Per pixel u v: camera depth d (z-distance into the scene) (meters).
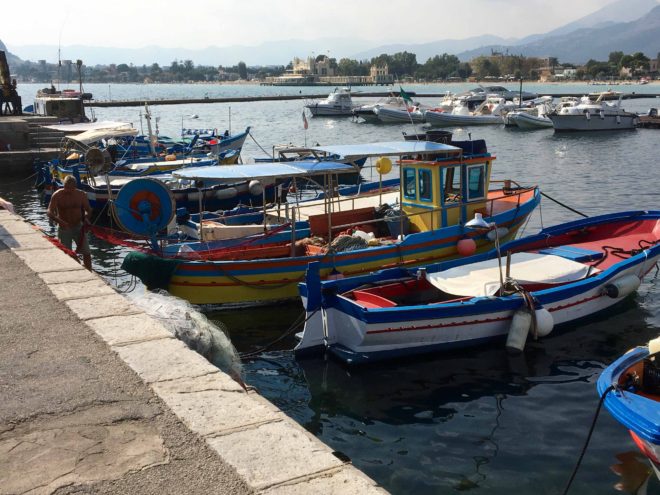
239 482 4.08
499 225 17.08
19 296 7.86
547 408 10.13
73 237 13.30
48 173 29.02
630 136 57.16
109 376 5.57
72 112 49.66
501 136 59.66
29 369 5.70
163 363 5.86
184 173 14.44
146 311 8.02
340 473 4.21
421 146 16.16
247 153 47.97
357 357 11.55
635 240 16.39
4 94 48.53
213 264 14.03
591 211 26.23
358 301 12.33
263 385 11.18
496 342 12.46
